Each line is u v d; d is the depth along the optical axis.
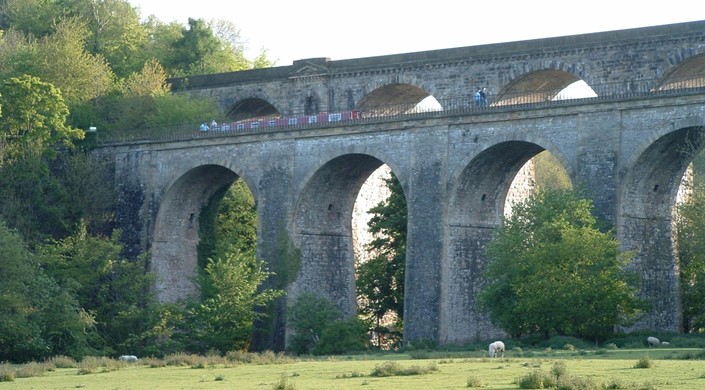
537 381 55.88
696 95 93.31
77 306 106.88
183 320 110.38
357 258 129.00
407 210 108.44
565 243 93.75
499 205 107.25
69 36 137.00
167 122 125.12
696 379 57.00
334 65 124.31
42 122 121.25
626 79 107.88
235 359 83.38
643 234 97.81
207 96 133.00
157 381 66.62
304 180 110.56
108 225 120.31
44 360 99.81
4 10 159.88
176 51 153.00
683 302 103.62
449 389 56.00
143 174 119.56
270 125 113.69
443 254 102.94
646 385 53.97
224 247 120.94
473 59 115.50
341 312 112.19
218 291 110.00
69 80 132.00
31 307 103.56
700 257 103.56
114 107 129.38
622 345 89.94
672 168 98.12
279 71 128.12
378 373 65.25
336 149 109.19
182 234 119.94
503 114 101.19
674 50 105.56
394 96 122.81
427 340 102.25
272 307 110.00
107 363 83.56
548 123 99.38
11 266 104.62
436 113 104.12
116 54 151.12
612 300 92.12
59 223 118.25
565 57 110.75
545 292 93.50
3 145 119.56
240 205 128.12
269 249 111.69
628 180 96.12
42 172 119.38
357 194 114.94
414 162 105.00
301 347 107.12
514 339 97.31
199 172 117.88
